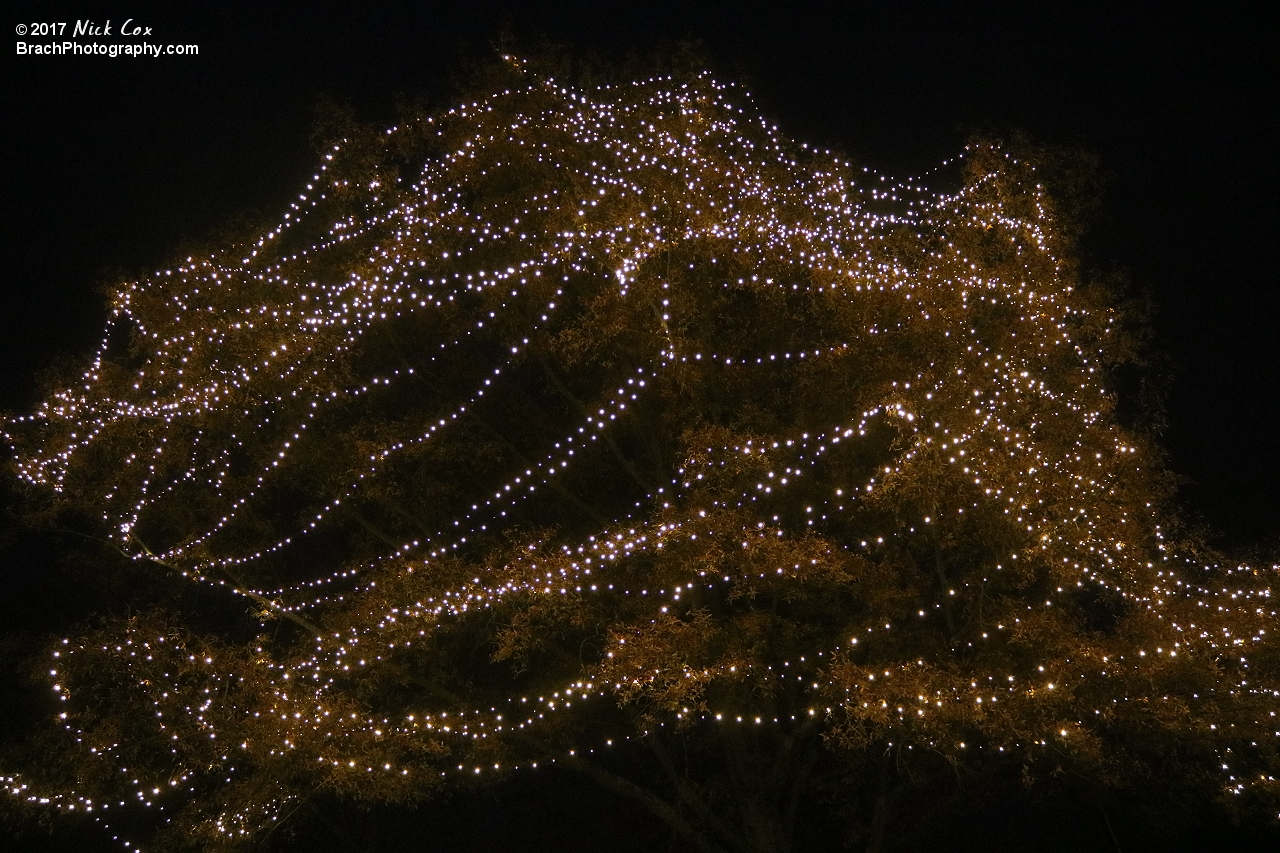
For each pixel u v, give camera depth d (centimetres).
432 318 1104
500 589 910
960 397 809
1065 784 1041
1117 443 907
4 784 945
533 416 1188
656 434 1077
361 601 981
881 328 908
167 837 956
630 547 884
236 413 1016
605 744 1194
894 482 805
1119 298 1005
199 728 949
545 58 1066
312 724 918
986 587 909
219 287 1034
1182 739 818
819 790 1202
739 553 872
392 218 1077
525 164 1001
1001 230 980
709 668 878
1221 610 789
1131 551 827
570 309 1041
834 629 996
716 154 1006
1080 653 784
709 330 996
